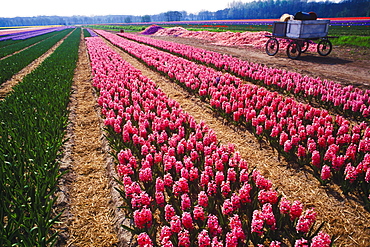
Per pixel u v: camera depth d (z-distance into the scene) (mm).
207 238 3166
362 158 5070
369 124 7426
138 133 6953
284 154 5754
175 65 15484
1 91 12414
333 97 8586
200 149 5469
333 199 4555
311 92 9289
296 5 193250
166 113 7445
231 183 4613
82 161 6031
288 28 17438
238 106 8016
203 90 9867
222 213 4078
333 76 12594
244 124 7664
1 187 4195
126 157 5066
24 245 3244
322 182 4789
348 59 17031
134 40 40000
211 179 4898
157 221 4160
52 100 8797
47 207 3896
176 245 3404
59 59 20953
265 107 7652
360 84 11109
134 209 4242
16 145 5496
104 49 25750
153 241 3607
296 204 3512
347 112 8109
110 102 8570
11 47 34938
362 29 42562
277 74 12219
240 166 4770
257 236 3416
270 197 3846
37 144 5492
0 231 3270
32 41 46219
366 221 4062
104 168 5762
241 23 88688
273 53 19422
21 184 4297
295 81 10758
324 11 161750
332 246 3490
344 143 5844
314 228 3951
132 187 4133
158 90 9867
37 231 3566
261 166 5688
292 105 7980
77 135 7371
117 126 6434
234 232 3197
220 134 7344
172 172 5090
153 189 4832
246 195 3980
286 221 3672
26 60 21578
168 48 23672
